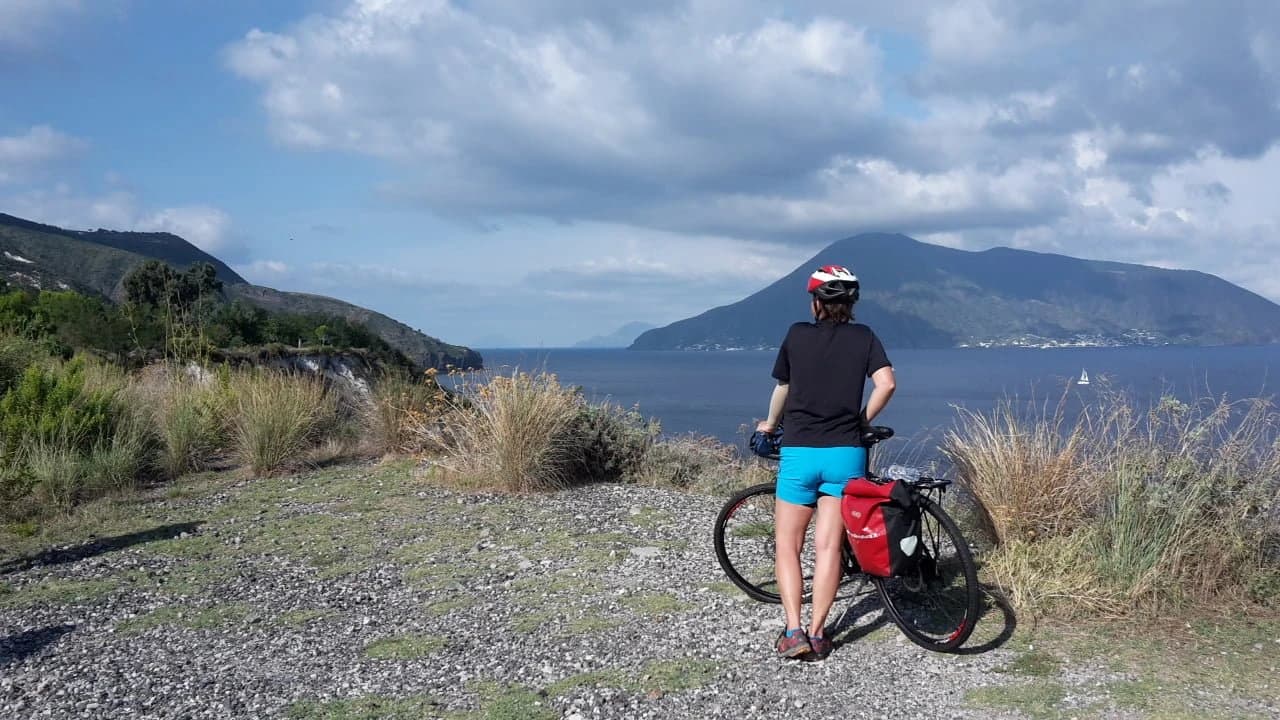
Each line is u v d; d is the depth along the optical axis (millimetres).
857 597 4879
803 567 5566
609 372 123312
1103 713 3330
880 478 4203
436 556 6391
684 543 6395
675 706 3576
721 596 5086
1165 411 5238
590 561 6020
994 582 4773
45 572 6152
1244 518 4891
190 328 16078
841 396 4098
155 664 4348
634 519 7332
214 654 4488
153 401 11258
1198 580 4656
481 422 9430
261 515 7934
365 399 12969
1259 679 3605
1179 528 4746
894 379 4020
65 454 8883
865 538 4055
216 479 9773
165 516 7945
